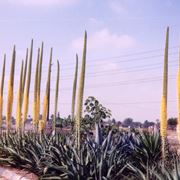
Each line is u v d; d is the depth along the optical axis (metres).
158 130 15.02
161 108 12.05
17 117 21.62
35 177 12.91
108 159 11.45
